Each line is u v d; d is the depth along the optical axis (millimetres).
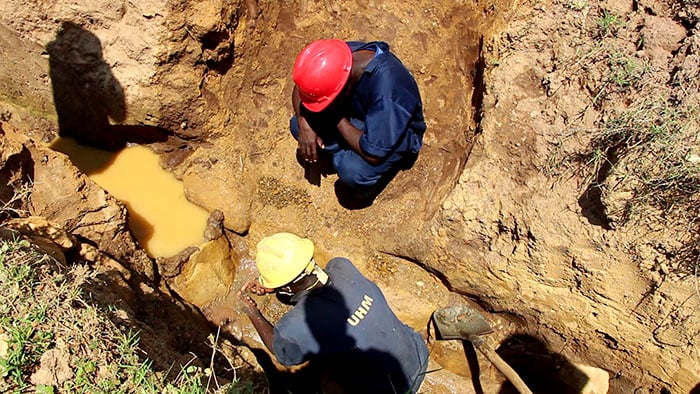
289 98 3613
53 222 2924
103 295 2541
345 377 2969
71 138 3598
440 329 3350
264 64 3549
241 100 3580
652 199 2625
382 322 2746
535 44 3049
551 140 2910
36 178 2910
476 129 3184
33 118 3561
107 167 3576
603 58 2879
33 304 2152
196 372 2424
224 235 3598
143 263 3229
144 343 2426
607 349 3129
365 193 3438
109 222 3109
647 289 2820
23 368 1969
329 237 3588
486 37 3232
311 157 3215
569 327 3160
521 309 3260
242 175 3594
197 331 3055
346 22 3541
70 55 3221
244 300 2920
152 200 3551
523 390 2965
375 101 2883
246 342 3402
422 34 3484
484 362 3426
